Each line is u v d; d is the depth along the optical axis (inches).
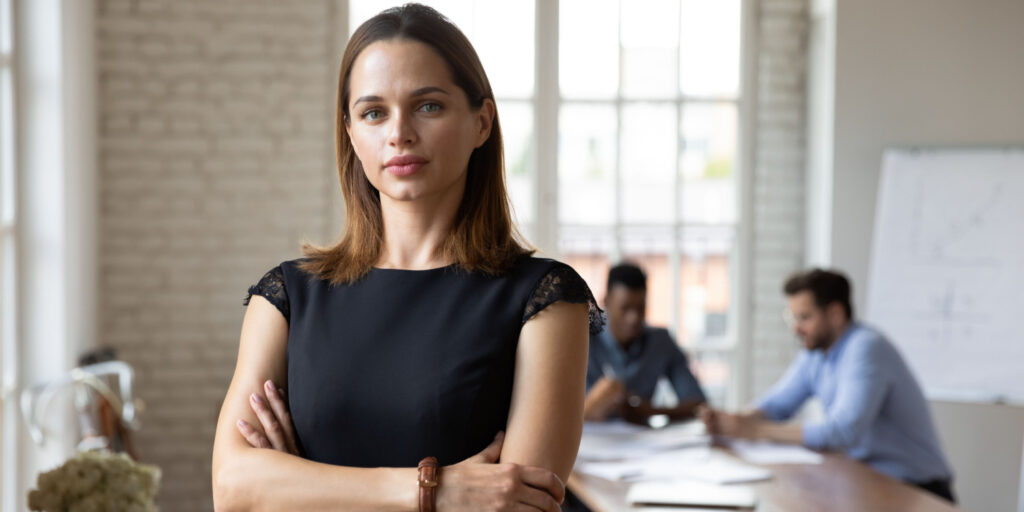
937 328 200.5
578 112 226.4
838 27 209.5
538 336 55.9
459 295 56.2
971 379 198.2
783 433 158.4
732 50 227.9
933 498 126.7
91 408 167.6
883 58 209.6
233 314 213.8
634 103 227.1
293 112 214.5
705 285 230.5
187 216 212.2
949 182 202.1
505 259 57.6
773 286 228.8
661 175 228.5
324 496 52.9
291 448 56.9
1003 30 209.2
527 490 52.2
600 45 226.1
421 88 54.5
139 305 211.5
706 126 228.5
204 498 213.5
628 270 183.2
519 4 223.5
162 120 210.7
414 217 58.0
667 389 227.1
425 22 55.6
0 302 163.3
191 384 213.2
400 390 54.3
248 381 58.1
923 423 159.3
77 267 187.9
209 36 211.5
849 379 157.2
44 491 96.3
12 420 165.9
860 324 164.2
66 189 178.4
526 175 225.6
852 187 210.8
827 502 124.3
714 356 230.4
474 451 55.0
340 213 215.8
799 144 227.5
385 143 55.2
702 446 154.6
